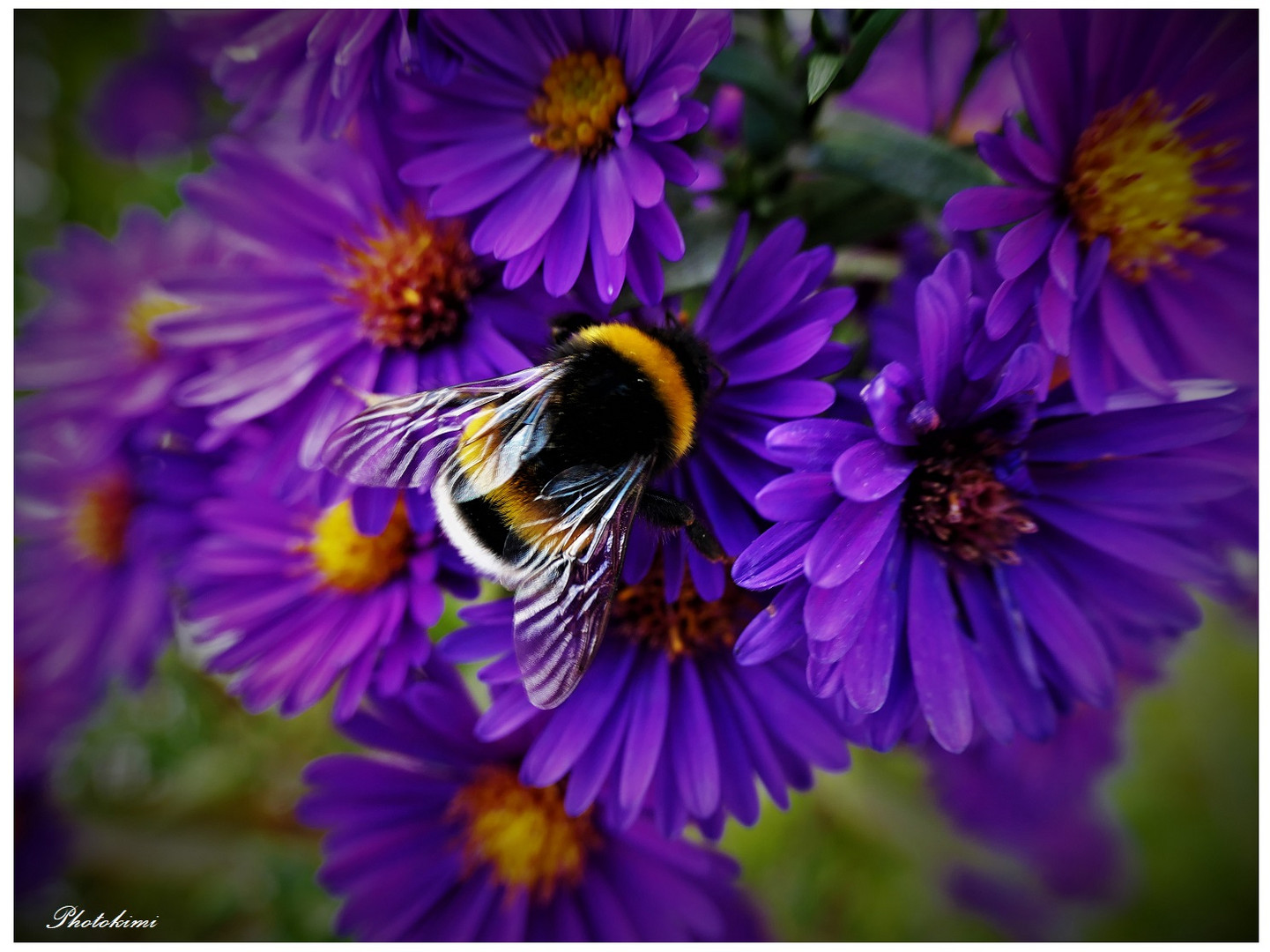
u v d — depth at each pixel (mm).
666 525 69
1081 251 67
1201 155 67
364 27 66
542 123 69
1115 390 67
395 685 72
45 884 110
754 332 68
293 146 87
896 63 84
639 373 70
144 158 127
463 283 75
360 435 72
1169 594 67
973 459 67
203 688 110
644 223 66
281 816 114
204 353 84
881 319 71
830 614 62
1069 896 124
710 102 73
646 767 70
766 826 116
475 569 73
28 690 107
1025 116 69
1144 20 65
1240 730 149
